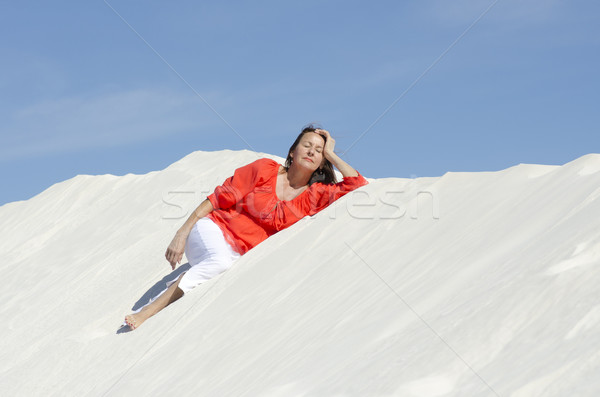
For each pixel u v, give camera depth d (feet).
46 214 29.01
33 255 23.59
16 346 15.38
